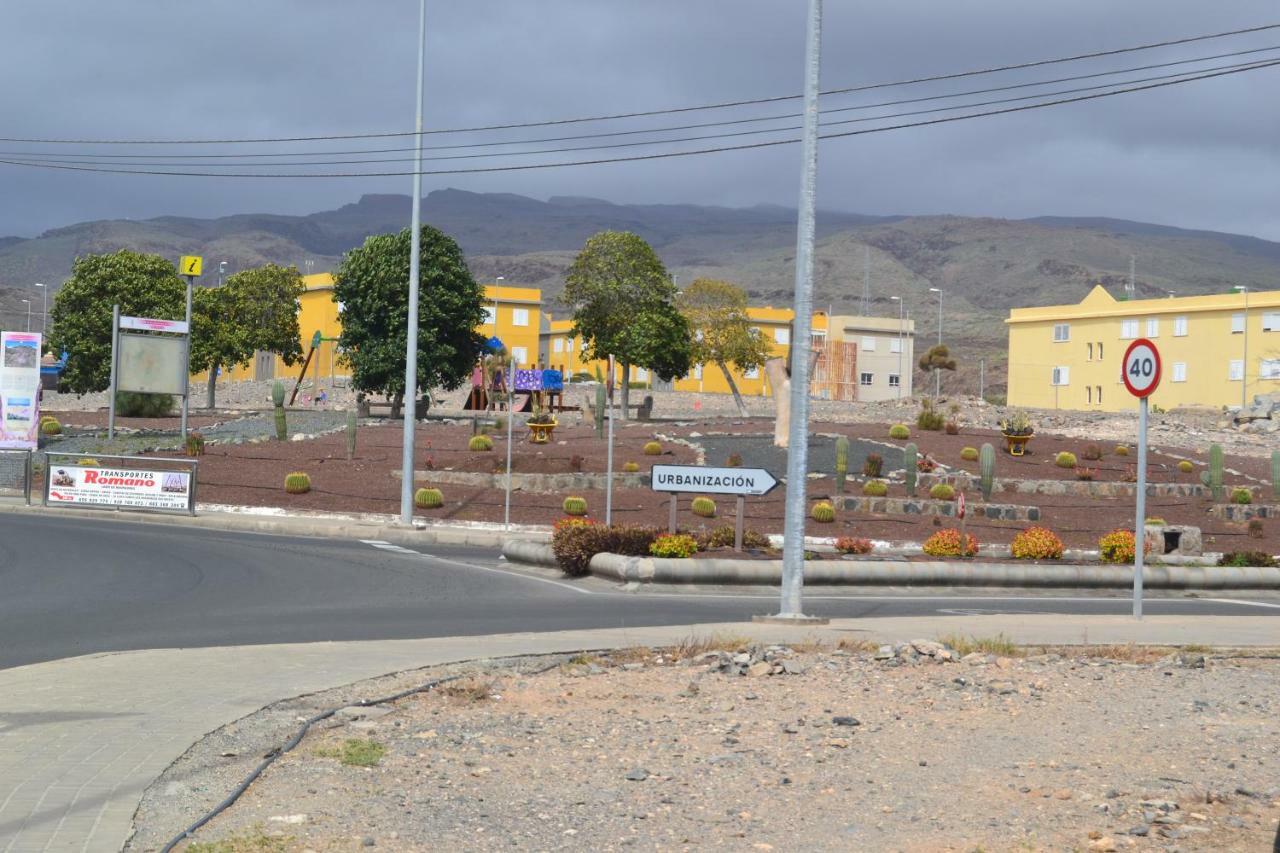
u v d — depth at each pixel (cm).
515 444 4606
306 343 10219
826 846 666
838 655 1347
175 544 2584
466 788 773
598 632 1548
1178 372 8962
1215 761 855
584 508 3500
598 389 4947
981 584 2472
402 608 1833
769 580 2314
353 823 695
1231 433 6250
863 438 5034
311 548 2656
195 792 757
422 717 989
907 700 1082
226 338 6938
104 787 762
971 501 4006
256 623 1617
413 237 3142
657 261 6191
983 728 962
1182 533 3312
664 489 2566
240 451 4338
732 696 1100
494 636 1491
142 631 1516
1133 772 823
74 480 3319
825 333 11638
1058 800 752
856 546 2912
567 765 836
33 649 1356
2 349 3950
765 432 5131
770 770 826
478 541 3011
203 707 1009
